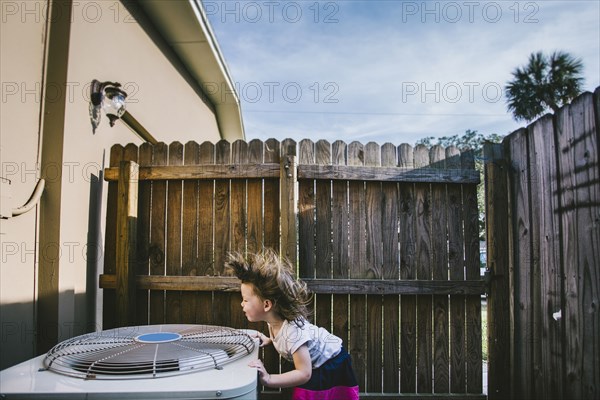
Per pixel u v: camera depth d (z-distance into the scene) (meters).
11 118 2.32
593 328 2.26
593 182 2.29
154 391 1.28
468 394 3.01
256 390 1.44
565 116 2.53
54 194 2.58
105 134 3.19
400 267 3.09
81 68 2.83
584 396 2.31
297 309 2.02
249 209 3.10
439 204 3.14
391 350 3.04
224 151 3.15
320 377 1.95
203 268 3.08
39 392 1.27
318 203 3.09
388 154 3.15
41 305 2.54
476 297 3.10
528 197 2.89
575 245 2.42
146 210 3.14
